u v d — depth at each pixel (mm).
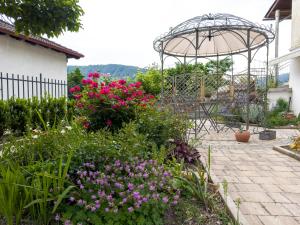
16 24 3596
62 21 3674
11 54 7406
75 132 2770
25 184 1844
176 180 2447
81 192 1938
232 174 3479
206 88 8086
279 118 8680
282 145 5254
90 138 2480
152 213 1938
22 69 7891
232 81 8047
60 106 6117
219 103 7863
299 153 4441
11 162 2047
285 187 2990
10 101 4879
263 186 3018
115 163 2172
